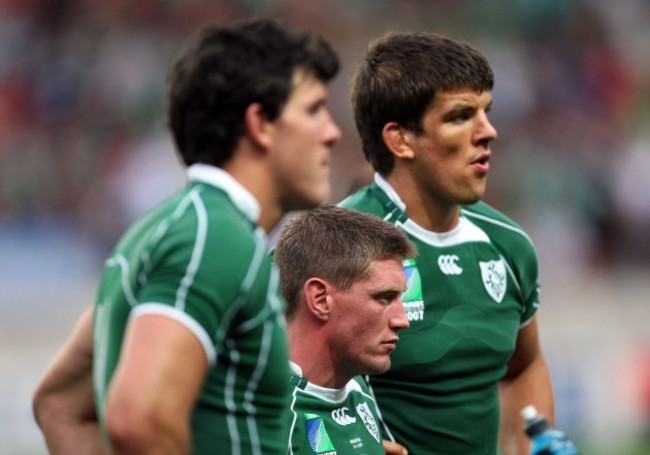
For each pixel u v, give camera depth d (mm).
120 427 8938
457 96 13938
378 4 63875
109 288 9922
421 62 14039
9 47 58500
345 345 12930
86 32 59000
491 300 14859
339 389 13250
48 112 56562
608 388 38844
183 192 9953
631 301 47531
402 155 14359
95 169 54062
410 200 14516
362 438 13461
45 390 10586
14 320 42969
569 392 38375
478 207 15305
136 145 54688
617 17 66312
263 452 10039
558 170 55750
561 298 48219
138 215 51719
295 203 10102
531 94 60656
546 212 54344
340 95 54625
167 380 9055
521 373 16250
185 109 9852
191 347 9211
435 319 14477
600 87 62969
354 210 13547
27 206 52000
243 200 9820
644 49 65562
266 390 10008
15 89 57125
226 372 9828
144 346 9125
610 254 55250
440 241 14648
